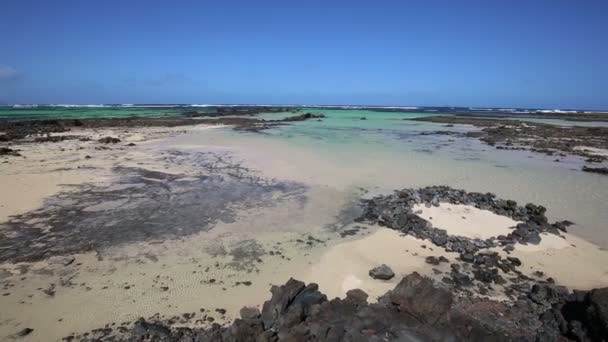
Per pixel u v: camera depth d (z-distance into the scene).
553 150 30.45
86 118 55.38
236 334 6.43
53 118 55.25
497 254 10.56
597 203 15.80
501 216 13.62
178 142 31.59
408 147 31.78
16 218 12.68
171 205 14.48
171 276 9.20
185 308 7.91
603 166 23.86
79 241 11.05
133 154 24.95
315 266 9.84
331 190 17.11
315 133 42.97
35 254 10.16
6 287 8.54
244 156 25.25
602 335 6.35
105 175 18.78
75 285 8.70
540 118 78.25
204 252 10.55
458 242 11.21
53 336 7.00
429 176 20.42
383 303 7.08
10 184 16.44
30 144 28.41
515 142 35.34
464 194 16.25
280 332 6.39
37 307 7.83
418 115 94.00
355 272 9.55
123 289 8.58
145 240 11.23
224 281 9.02
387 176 20.17
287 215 13.67
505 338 6.21
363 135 41.69
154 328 7.08
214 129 44.53
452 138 39.31
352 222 13.05
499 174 21.19
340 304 7.13
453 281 9.19
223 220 13.03
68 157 23.11
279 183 18.16
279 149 28.89
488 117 80.00
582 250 11.14
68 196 15.20
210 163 22.56
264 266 9.81
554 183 19.16
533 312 7.78
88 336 7.00
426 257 10.49
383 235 11.86
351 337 6.00
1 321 7.36
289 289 7.34
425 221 12.80
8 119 51.69
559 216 14.22
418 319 6.42
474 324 6.48
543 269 9.97
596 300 6.58
